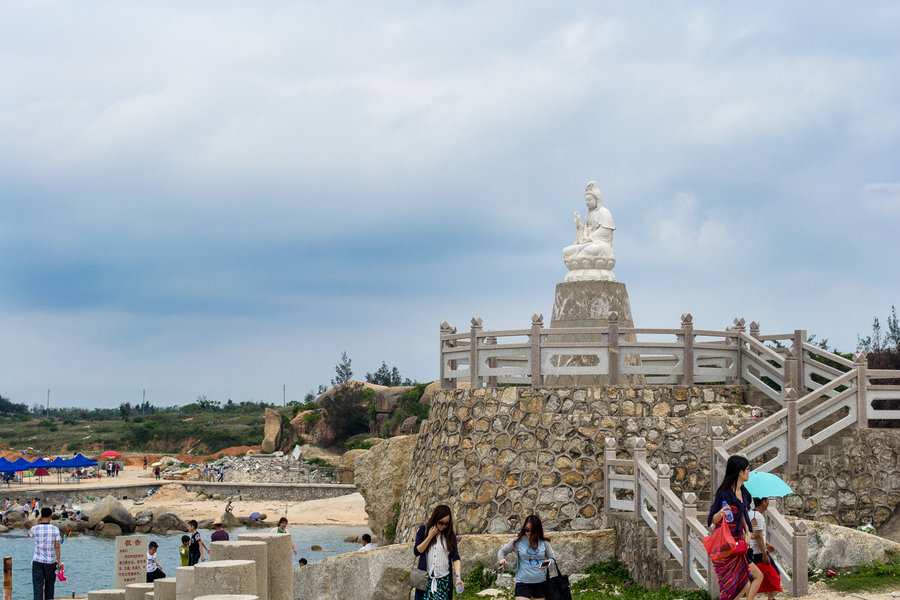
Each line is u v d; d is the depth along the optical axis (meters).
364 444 78.62
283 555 15.86
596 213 25.19
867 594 14.91
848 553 16.67
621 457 21.58
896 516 20.83
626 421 21.73
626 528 19.66
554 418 21.88
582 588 18.91
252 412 152.12
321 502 58.53
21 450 113.81
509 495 21.92
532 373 22.25
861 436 20.84
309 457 88.31
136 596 18.03
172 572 35.22
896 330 45.78
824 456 20.38
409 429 80.44
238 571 13.27
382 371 128.50
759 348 23.11
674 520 17.20
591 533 20.08
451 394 23.94
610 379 22.03
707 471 21.42
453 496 22.91
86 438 123.00
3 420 151.75
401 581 20.03
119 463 97.12
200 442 114.75
